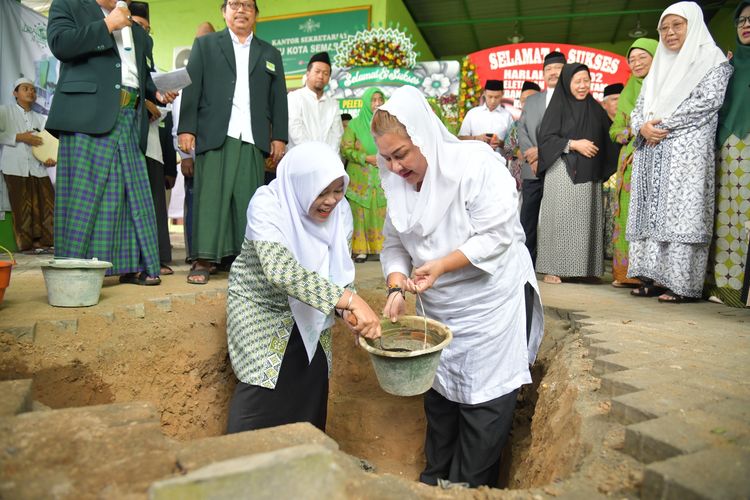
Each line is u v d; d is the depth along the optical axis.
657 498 1.12
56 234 3.08
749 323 2.80
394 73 7.49
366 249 5.67
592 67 9.08
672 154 3.46
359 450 3.24
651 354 2.11
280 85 3.86
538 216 5.19
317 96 5.24
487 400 2.27
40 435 1.23
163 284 3.48
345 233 2.43
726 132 3.43
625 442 1.37
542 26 12.53
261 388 2.27
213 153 3.51
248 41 3.67
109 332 2.56
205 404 2.85
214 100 3.50
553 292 4.02
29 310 2.59
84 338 2.46
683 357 2.06
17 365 2.18
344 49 7.71
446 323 2.32
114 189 3.16
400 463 3.13
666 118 3.48
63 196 3.06
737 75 3.39
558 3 11.09
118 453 1.18
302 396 2.40
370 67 7.53
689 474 1.11
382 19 8.96
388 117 1.97
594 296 3.83
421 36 12.61
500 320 2.25
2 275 2.49
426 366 1.85
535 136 5.04
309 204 2.15
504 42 13.77
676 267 3.46
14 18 5.78
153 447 1.21
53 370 2.26
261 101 3.66
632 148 4.08
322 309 2.00
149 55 3.45
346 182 2.17
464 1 10.95
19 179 5.86
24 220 5.95
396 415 3.40
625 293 4.00
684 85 3.42
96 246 3.14
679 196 3.43
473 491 1.29
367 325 1.98
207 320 3.03
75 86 3.02
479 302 2.24
